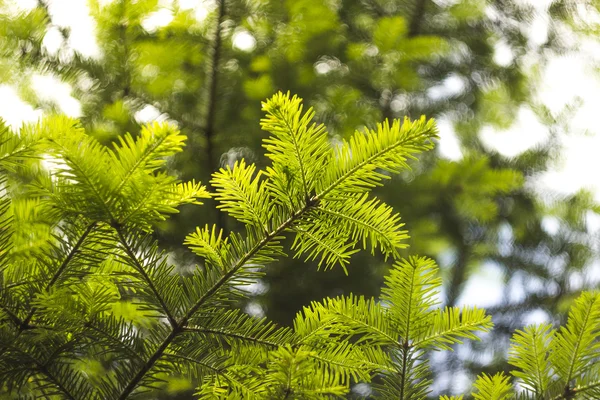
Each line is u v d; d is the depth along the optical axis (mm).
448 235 2797
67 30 2023
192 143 2227
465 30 2865
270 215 1218
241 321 1241
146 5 1959
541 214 2930
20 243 1218
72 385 1225
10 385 1216
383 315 1251
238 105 2395
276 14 2199
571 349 1233
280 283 2229
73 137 1150
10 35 1963
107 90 2146
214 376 1252
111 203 1166
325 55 2590
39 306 1199
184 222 2178
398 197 2357
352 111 2342
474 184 2336
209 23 2203
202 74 2447
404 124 1186
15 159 1174
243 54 2541
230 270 1218
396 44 2230
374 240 1232
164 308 1219
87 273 1215
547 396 1233
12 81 2141
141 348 1227
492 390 1239
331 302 1251
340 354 1253
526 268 2816
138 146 1150
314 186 1206
